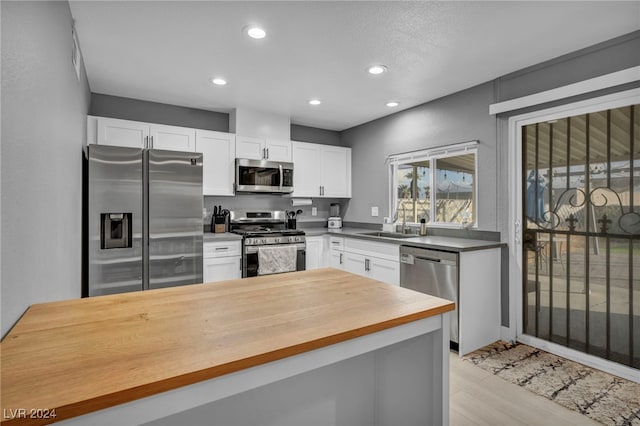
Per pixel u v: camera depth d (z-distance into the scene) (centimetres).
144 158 294
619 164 225
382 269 338
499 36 225
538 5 190
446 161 346
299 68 279
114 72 287
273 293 135
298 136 468
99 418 63
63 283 168
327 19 207
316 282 155
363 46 241
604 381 218
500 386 214
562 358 252
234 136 382
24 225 104
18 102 98
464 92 324
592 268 240
